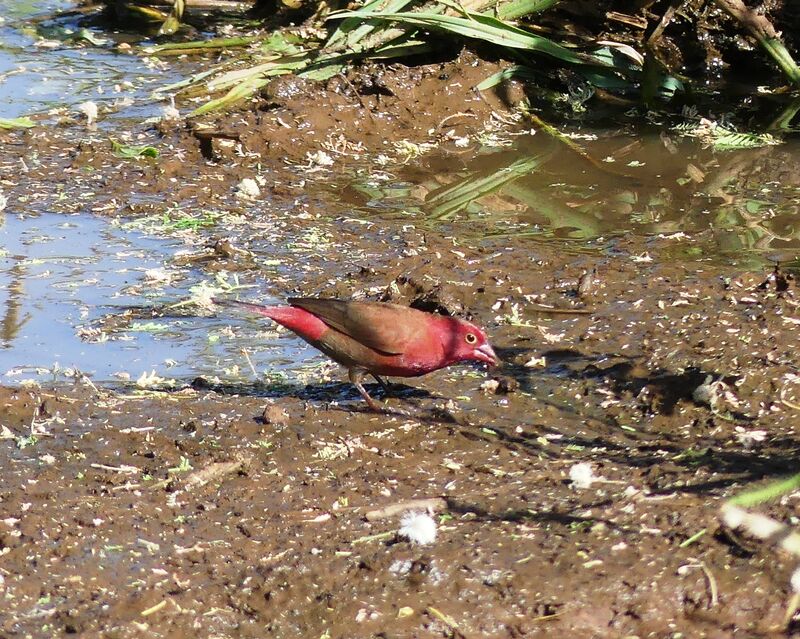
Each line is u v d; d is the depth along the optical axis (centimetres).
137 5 2442
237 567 833
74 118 1872
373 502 912
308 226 1514
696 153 1809
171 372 1145
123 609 789
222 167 1706
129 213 1547
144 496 917
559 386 1112
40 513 886
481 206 1598
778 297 1263
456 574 823
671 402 1062
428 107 1898
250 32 2300
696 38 2144
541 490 930
